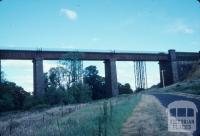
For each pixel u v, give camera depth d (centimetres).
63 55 7756
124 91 12138
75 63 7900
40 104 6619
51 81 7962
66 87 7781
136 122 1930
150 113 2439
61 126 1831
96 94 10431
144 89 11019
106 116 1830
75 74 7894
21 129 2042
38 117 3275
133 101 4284
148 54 9325
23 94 7388
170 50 9756
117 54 8675
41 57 7381
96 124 1661
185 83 8250
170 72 9719
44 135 1636
